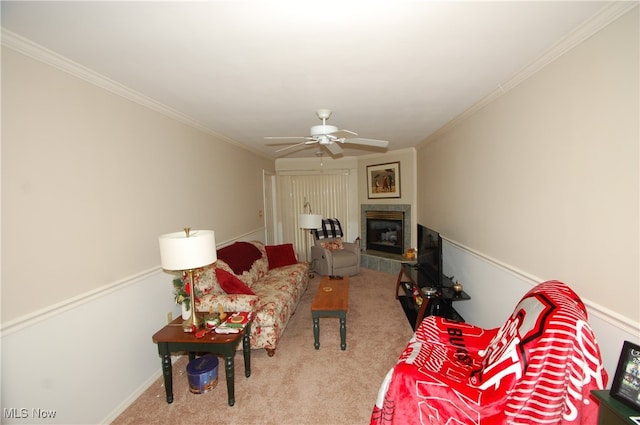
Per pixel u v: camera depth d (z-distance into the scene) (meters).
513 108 2.08
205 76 1.91
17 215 1.41
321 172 6.02
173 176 2.67
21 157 1.43
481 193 2.62
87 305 1.75
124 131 2.08
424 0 1.19
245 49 1.58
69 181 1.66
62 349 1.59
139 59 1.66
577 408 1.14
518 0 1.20
